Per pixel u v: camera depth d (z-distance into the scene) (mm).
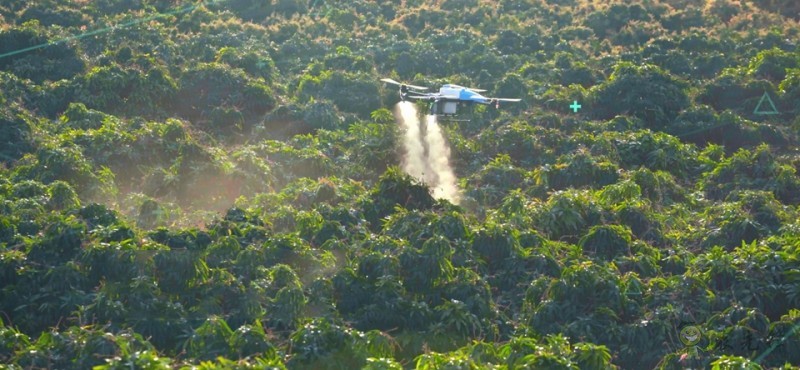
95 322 63531
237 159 91188
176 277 67188
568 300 68062
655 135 101375
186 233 72312
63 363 58375
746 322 65188
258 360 55719
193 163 89062
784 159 99375
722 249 75688
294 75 123875
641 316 68125
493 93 116125
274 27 138875
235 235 73438
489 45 133000
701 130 108250
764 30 140875
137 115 106938
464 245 72938
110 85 108000
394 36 135625
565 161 92438
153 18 136625
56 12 136625
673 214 86625
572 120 107688
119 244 67812
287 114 106875
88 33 126938
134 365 54812
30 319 65250
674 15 147250
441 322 65500
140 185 89062
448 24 143625
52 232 70625
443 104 87875
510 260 73125
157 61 116062
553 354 59344
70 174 86312
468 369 56312
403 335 64562
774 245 74625
